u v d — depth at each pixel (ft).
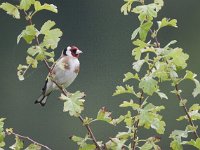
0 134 17.46
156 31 17.95
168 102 60.95
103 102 66.08
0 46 74.90
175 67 17.43
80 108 17.20
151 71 17.49
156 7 17.57
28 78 67.92
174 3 79.61
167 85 61.41
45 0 76.43
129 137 18.13
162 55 17.37
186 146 49.65
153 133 52.54
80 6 77.25
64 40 76.79
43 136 67.77
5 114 68.64
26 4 17.97
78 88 70.28
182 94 61.46
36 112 68.80
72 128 66.33
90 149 17.69
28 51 17.89
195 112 18.21
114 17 76.02
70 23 76.84
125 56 71.15
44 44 17.98
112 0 76.84
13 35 75.92
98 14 76.74
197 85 17.87
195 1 78.54
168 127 60.80
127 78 17.72
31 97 68.54
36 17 77.10
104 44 74.18
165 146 55.72
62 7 77.05
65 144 66.44
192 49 77.15
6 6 18.04
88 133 17.78
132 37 17.58
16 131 68.23
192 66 74.74
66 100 17.25
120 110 63.46
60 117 67.36
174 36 77.66
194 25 78.59
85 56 72.84
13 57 74.13
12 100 69.36
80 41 75.00
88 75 70.54
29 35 17.93
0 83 70.28
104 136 60.75
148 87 17.13
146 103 17.90
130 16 75.92
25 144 64.80
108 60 71.20
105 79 68.69
